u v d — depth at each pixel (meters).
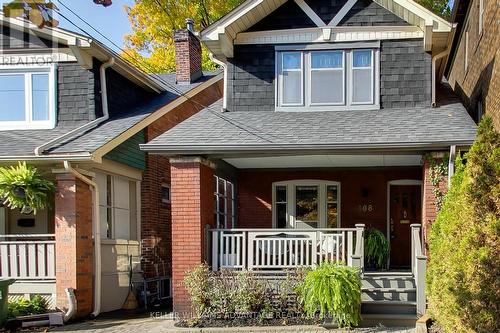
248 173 15.17
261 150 10.75
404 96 12.21
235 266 11.09
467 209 7.76
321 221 14.86
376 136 10.61
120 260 13.69
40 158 11.37
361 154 11.08
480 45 12.77
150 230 14.80
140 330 10.31
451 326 7.62
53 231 14.07
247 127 11.57
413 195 14.77
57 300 11.58
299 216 14.97
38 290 11.85
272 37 12.66
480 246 7.52
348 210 14.77
